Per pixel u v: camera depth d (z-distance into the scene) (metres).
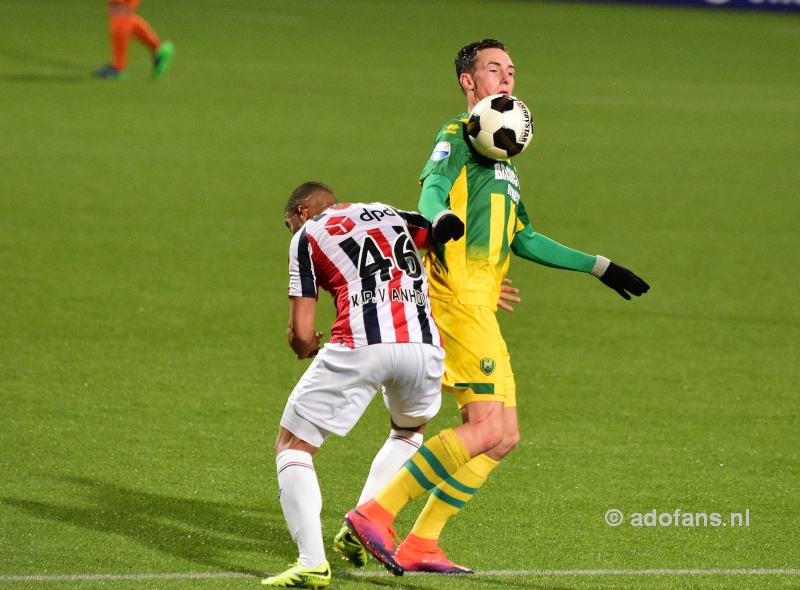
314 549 12.80
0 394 19.84
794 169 48.53
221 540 14.36
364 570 13.75
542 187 42.81
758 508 16.22
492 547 14.56
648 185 44.00
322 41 84.38
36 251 30.34
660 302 28.48
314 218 13.48
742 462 18.16
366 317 13.02
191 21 92.00
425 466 13.02
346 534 13.30
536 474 17.28
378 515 12.96
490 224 13.94
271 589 12.78
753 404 21.17
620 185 43.81
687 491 16.81
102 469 16.70
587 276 31.09
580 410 20.50
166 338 23.78
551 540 14.85
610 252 33.50
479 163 14.09
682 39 96.25
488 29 95.88
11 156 42.69
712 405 21.03
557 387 21.80
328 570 12.87
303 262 13.23
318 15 100.69
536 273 31.30
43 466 16.70
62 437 17.95
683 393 21.67
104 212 35.25
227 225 34.47
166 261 30.14
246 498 15.90
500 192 14.06
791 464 18.16
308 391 13.07
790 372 23.23
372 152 47.16
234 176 41.59
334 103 58.94
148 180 40.16
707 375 22.88
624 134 55.69
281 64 72.44
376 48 82.19
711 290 29.75
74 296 26.48
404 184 41.34
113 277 28.33
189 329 24.53
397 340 13.02
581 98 66.31
